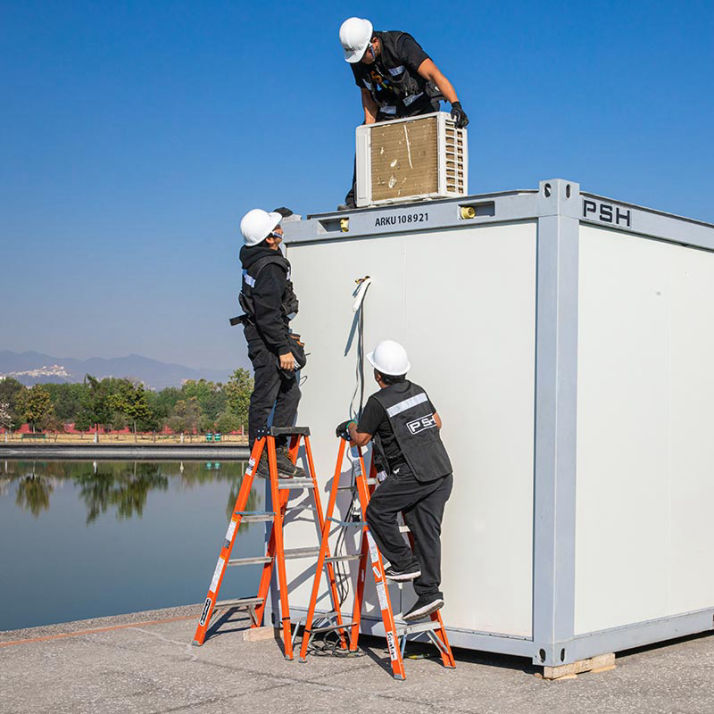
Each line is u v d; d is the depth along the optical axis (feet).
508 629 17.48
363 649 19.27
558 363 17.11
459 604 18.07
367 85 22.67
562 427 17.16
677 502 19.81
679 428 19.90
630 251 18.86
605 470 18.20
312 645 19.19
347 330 19.93
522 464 17.47
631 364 18.79
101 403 331.98
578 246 17.61
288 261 20.01
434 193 19.63
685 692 16.08
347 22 22.13
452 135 19.86
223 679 16.71
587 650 17.53
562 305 17.21
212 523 76.18
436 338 18.62
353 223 19.80
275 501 18.62
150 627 21.35
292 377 19.80
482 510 17.88
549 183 17.28
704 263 20.72
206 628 19.40
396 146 20.24
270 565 20.31
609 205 18.24
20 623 36.17
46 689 16.02
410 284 19.03
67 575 49.29
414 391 17.66
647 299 19.21
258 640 19.90
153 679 16.69
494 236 17.98
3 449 206.69
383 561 19.52
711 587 20.66
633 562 18.74
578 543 17.61
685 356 20.11
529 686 16.43
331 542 19.94
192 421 346.13
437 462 17.34
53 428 337.93
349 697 15.64
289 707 15.03
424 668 17.71
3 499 100.48
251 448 19.31
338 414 20.04
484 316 18.03
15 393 365.61
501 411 17.75
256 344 19.49
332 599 19.49
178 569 50.75
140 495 103.96
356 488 18.66
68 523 77.46
